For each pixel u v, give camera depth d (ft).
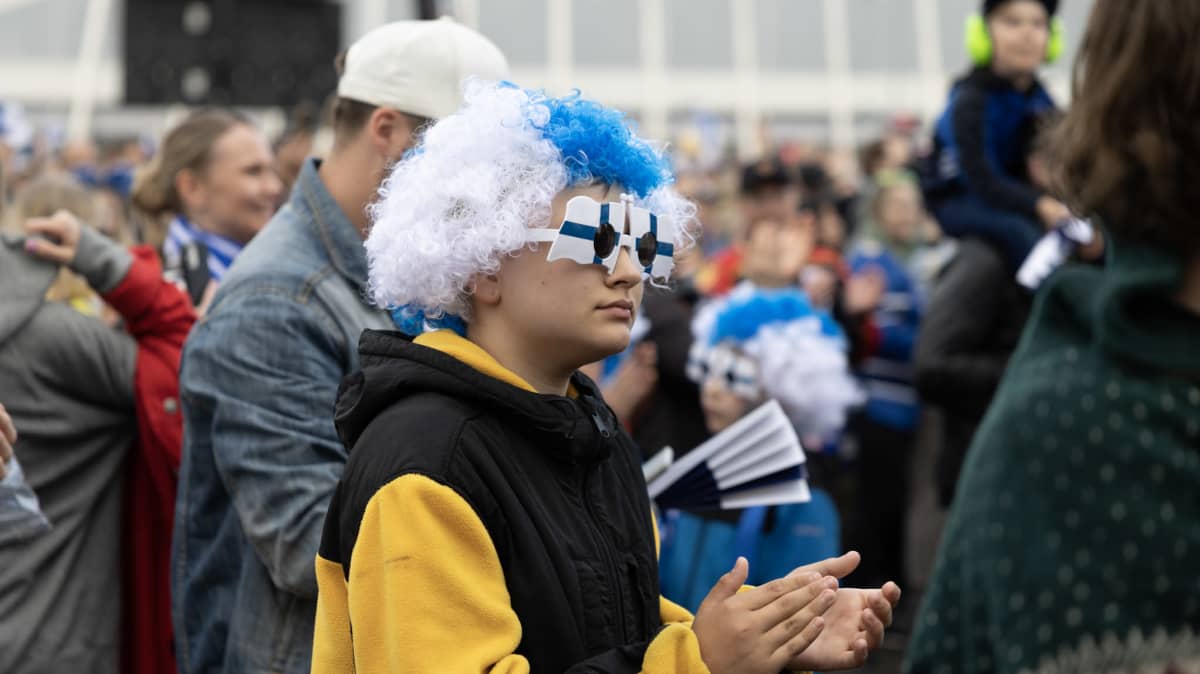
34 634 10.24
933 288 15.38
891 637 20.80
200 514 8.96
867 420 22.17
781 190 18.54
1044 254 13.70
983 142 15.07
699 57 68.28
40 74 64.54
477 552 6.05
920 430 21.43
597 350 6.48
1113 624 4.74
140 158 40.11
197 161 13.23
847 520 19.83
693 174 34.14
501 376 6.41
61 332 10.42
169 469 10.53
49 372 10.43
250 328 8.62
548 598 6.12
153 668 10.89
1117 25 5.20
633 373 14.80
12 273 10.39
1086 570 4.79
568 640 6.13
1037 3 15.44
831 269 22.00
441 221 6.45
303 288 8.78
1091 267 5.34
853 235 31.73
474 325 6.70
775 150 43.04
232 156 13.24
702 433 14.75
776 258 18.42
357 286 8.96
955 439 14.88
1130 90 5.10
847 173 39.96
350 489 6.34
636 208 6.51
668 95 67.21
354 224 9.12
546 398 6.38
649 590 6.66
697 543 11.61
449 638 5.90
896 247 26.11
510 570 6.14
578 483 6.53
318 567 6.71
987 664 4.99
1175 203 4.99
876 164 32.91
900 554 22.18
